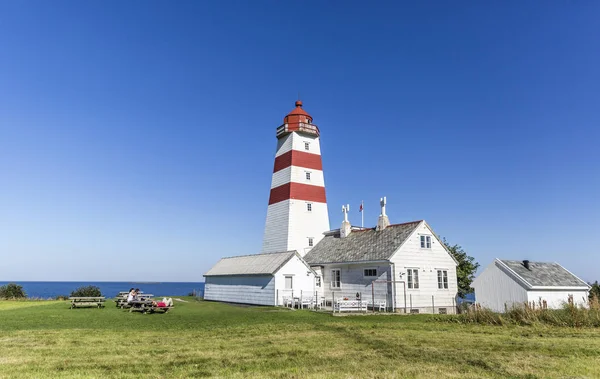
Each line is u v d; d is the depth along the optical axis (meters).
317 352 14.43
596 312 22.75
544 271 34.41
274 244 48.09
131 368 12.00
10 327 19.89
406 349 15.01
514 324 22.38
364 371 11.70
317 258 41.59
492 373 11.55
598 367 12.23
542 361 13.02
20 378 10.67
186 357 13.52
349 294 36.72
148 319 24.12
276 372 11.52
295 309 32.62
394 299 32.19
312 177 49.16
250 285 39.66
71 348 14.79
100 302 34.31
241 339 17.12
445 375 11.30
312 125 50.44
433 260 35.31
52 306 33.62
